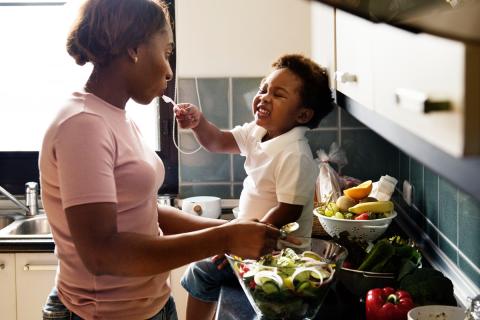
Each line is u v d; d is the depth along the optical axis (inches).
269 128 76.7
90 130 48.4
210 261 77.4
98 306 53.5
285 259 59.4
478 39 25.3
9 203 114.2
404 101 35.4
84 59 54.0
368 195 88.4
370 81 50.4
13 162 116.2
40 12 112.3
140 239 48.6
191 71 110.1
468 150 25.5
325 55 87.4
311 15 107.6
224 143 83.4
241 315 62.1
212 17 108.7
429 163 31.6
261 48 109.2
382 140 111.0
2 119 115.7
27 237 94.0
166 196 113.0
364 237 82.3
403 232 93.3
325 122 111.0
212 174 112.5
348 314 62.3
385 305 56.8
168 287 59.2
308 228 76.7
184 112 81.2
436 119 29.4
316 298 56.9
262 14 108.3
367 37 51.5
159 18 52.8
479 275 66.7
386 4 31.2
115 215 48.5
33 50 113.5
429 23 29.9
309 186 72.9
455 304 58.7
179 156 112.2
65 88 114.8
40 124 116.1
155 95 55.3
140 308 54.9
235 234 50.9
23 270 93.7
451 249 77.7
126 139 52.2
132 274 48.8
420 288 58.6
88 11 51.4
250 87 110.1
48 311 55.4
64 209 48.0
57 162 48.6
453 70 26.7
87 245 47.3
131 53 51.8
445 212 80.1
